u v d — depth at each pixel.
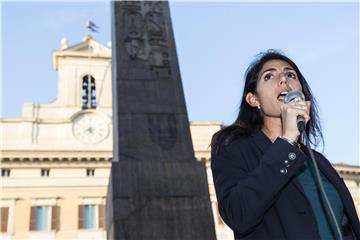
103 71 30.38
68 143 27.41
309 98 2.46
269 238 1.75
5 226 24.61
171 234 4.91
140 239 4.80
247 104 2.28
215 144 2.09
